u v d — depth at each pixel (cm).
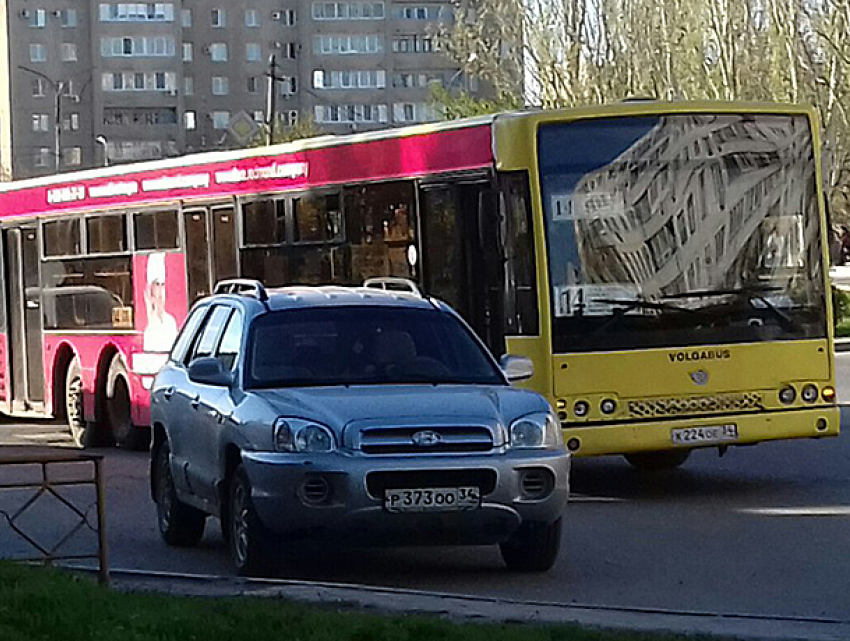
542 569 1162
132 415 2173
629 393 1533
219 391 1205
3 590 959
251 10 11625
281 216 1872
